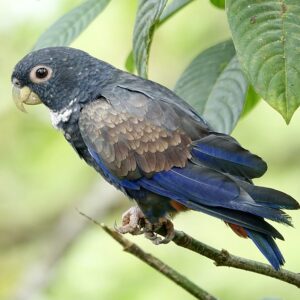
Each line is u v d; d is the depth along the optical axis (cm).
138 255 962
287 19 889
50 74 1130
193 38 1809
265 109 1877
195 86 1062
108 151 1070
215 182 1010
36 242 1988
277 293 1705
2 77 1912
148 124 1055
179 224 1841
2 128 1955
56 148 1953
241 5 892
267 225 962
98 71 1122
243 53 880
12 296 1859
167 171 1045
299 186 1883
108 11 1841
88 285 1778
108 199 1948
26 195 2039
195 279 1730
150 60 1861
